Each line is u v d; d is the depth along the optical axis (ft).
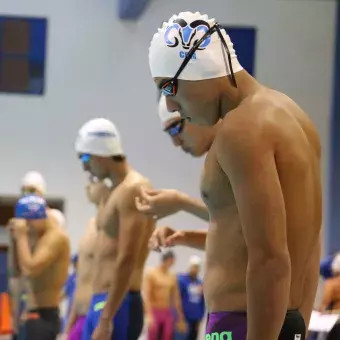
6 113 130.00
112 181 48.67
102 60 131.85
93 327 48.70
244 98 23.41
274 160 22.08
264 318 21.30
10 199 129.70
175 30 23.53
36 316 64.90
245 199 21.58
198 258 126.00
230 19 133.39
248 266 21.67
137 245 46.57
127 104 132.26
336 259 85.56
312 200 23.71
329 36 134.31
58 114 131.03
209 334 24.12
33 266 63.41
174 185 133.28
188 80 23.32
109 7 131.95
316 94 134.41
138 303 48.62
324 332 48.73
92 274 51.31
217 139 22.58
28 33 130.52
